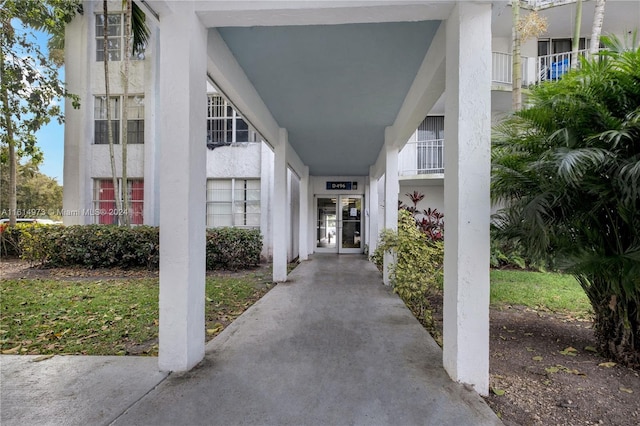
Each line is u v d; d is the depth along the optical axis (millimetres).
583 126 2705
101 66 9328
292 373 2357
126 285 5953
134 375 2299
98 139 9422
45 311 4223
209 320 3969
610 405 2068
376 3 2297
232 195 9844
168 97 2373
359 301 4609
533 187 2988
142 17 6172
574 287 5637
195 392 2074
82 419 1773
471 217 2184
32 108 8086
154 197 9211
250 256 8133
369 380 2252
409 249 4594
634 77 2531
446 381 2236
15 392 2061
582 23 8375
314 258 10078
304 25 2672
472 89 2201
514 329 3627
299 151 7691
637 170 2146
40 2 7594
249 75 3766
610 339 2814
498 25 8352
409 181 9664
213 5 2383
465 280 2180
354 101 4547
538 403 2084
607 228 2750
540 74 8172
